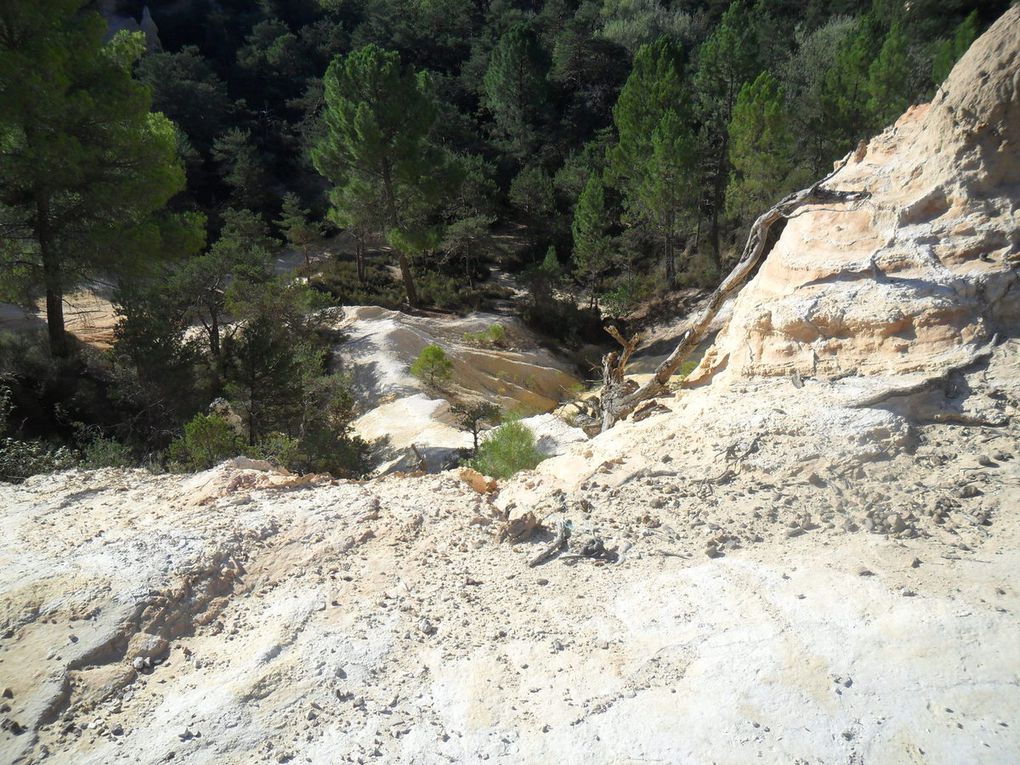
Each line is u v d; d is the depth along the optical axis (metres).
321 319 35.81
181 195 57.81
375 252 54.25
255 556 5.09
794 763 3.27
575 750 3.42
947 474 5.45
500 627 4.31
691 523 5.29
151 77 62.25
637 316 46.19
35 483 6.71
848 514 5.17
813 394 6.68
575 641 4.14
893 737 3.34
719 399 7.18
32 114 22.20
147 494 6.32
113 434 19.73
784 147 39.66
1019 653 3.66
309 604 4.57
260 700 3.83
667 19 69.88
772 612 4.19
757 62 47.88
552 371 39.34
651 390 10.20
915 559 4.50
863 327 6.94
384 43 75.88
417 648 4.17
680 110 45.44
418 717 3.68
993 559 4.44
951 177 7.23
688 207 44.78
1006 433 5.77
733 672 3.79
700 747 3.38
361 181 42.47
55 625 4.30
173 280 30.64
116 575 4.73
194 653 4.24
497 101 62.41
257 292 32.38
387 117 40.97
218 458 12.82
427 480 6.50
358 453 18.28
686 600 4.39
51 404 20.92
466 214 52.69
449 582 4.79
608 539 5.19
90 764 3.48
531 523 5.38
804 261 7.84
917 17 53.00
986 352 6.41
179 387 21.34
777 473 5.79
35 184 23.17
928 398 6.23
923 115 8.25
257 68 74.00
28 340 24.80
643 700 3.67
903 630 3.91
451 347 37.47
